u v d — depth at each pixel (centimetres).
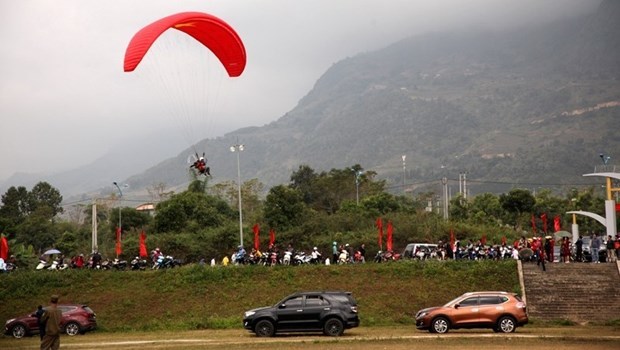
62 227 11394
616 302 4388
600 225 11512
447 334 3341
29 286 5169
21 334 3919
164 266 5753
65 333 3900
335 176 12669
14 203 13125
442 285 4900
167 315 4628
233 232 7794
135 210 10512
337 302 3459
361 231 8188
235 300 4838
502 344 2883
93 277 5300
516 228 11075
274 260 5556
